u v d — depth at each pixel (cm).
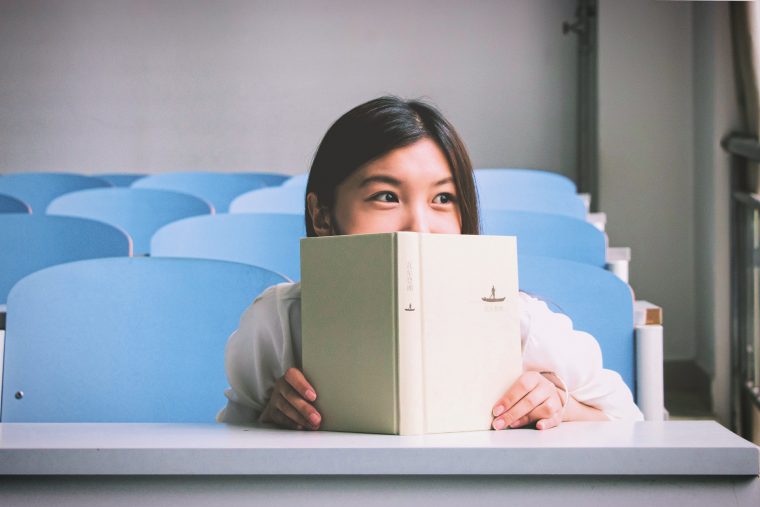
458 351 92
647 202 480
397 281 89
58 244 214
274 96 624
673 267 476
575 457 78
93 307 149
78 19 632
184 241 208
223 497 81
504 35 600
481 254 94
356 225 114
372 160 113
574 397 114
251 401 119
